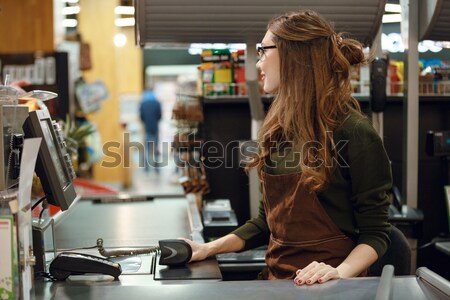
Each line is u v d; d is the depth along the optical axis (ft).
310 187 6.15
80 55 27.84
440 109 11.94
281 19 6.50
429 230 12.01
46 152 5.78
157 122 38.01
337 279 5.27
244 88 11.34
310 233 6.30
